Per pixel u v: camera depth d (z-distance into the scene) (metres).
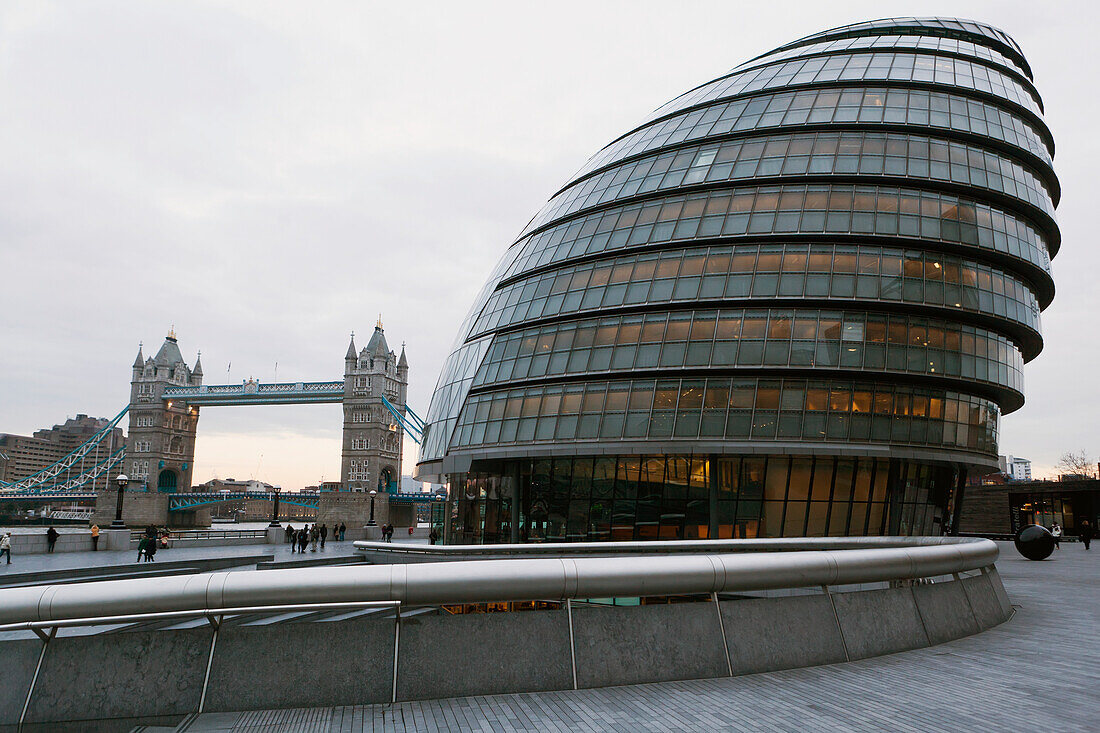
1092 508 76.88
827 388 39.19
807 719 8.03
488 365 47.09
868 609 11.64
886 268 40.56
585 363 42.44
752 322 40.16
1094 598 19.61
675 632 9.98
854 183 42.81
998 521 84.44
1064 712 8.32
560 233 49.91
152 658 8.57
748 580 10.32
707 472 40.06
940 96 46.66
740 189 44.09
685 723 7.88
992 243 42.25
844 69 49.31
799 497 39.38
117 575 29.34
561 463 43.59
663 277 42.69
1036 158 45.88
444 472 48.66
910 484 41.31
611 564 9.66
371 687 8.78
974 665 10.68
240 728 7.83
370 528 76.50
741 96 50.16
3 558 39.66
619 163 51.41
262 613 8.59
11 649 8.41
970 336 41.38
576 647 9.52
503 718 8.07
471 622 9.30
